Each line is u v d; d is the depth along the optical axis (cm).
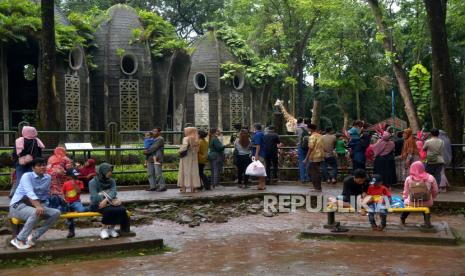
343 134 1725
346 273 691
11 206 819
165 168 1678
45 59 1525
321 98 4825
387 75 4166
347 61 3700
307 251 842
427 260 766
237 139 1542
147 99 2423
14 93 2556
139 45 2427
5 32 1906
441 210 1221
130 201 1199
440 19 1590
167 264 762
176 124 2628
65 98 2133
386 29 2311
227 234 1009
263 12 3734
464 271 698
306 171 1541
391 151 1382
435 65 1603
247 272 706
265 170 1482
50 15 1527
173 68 2608
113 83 2380
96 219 1089
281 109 2466
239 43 3019
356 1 3456
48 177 840
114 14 2495
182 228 1072
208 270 722
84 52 2284
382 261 762
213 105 2848
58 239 868
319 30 3712
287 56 3731
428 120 3216
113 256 817
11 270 735
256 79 2966
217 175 1484
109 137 1505
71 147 1410
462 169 1500
